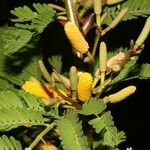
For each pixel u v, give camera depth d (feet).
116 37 2.67
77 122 1.64
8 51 1.90
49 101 1.82
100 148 2.12
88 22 2.00
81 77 1.80
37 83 1.98
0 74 2.43
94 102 1.72
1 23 2.90
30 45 2.46
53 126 1.90
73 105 1.88
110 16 2.17
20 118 1.83
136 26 2.74
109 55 2.44
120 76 2.09
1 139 1.73
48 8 1.96
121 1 2.15
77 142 1.56
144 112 4.04
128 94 1.86
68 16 1.99
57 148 2.16
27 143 2.30
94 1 1.93
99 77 1.92
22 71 2.43
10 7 3.15
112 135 1.57
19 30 1.91
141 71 2.15
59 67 2.59
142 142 4.14
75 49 1.87
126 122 4.06
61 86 2.12
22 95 1.95
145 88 3.84
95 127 1.61
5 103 1.89
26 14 1.97
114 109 3.97
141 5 2.16
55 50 2.73
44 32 2.75
